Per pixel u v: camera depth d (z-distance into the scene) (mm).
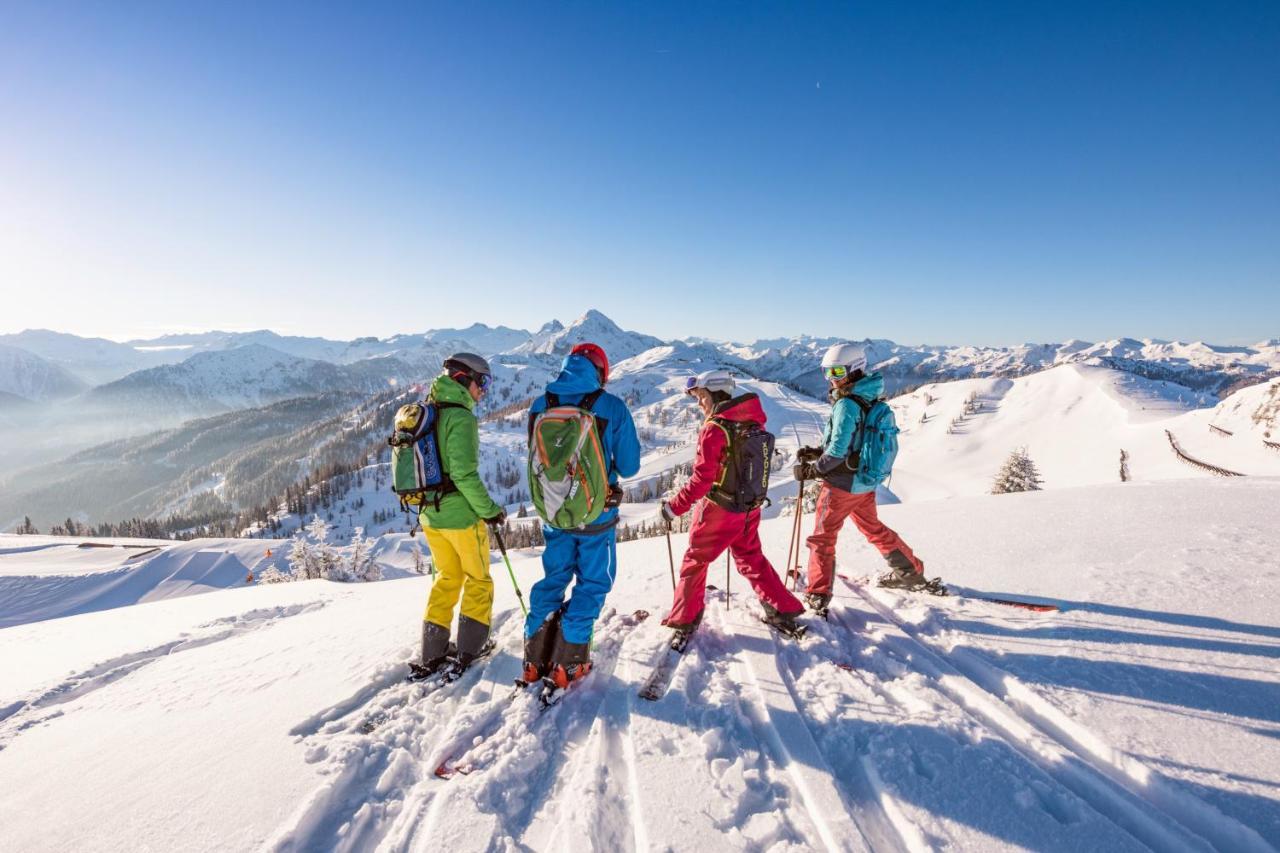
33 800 2346
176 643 4773
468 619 3367
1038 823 2014
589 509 2988
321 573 44969
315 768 2436
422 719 2877
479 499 3203
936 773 2270
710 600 4285
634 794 2250
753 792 2248
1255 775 2154
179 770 2486
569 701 2961
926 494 105188
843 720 2666
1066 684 2852
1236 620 3330
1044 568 4438
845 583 4547
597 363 3154
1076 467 95000
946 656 3320
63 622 7141
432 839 2066
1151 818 2000
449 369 3412
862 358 3760
